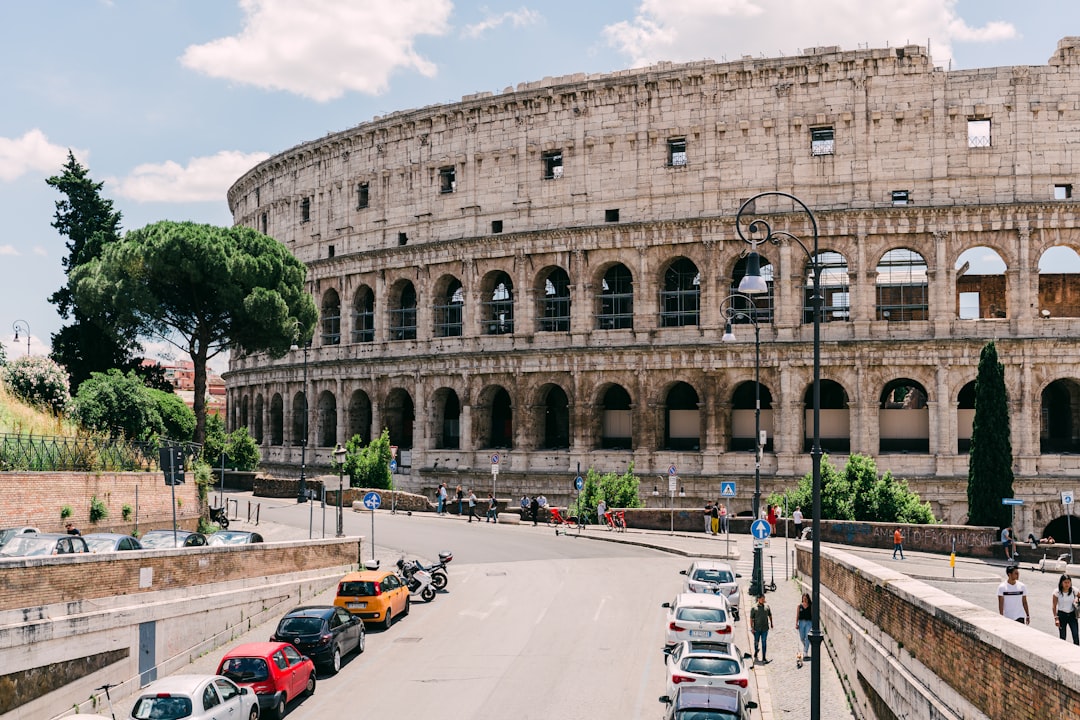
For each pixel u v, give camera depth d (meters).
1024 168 84.69
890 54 86.75
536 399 98.31
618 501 85.94
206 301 96.75
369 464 98.12
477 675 39.41
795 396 87.50
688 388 96.00
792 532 77.88
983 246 85.06
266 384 125.19
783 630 46.81
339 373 113.06
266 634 47.81
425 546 72.62
